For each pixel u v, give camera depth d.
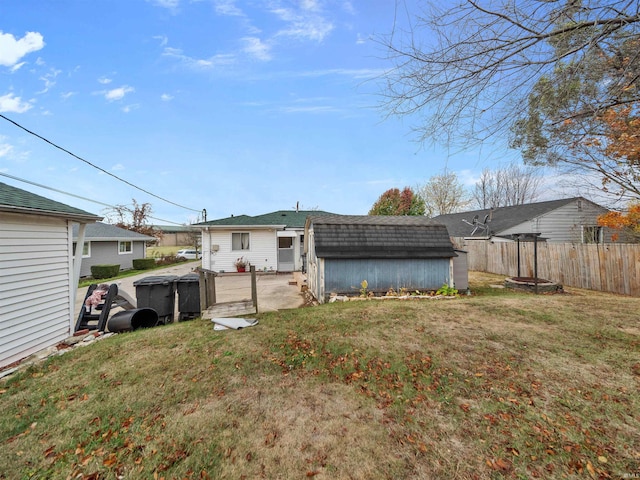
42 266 4.95
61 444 2.39
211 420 2.63
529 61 3.05
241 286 11.90
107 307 5.83
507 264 13.17
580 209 15.87
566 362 3.54
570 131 3.58
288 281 13.23
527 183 26.77
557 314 5.46
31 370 3.88
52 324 5.11
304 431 2.48
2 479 2.07
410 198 28.41
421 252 8.72
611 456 2.12
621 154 5.40
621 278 8.63
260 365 3.68
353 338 4.44
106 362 3.93
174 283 6.80
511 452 2.19
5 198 4.38
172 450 2.28
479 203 31.48
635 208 9.40
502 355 3.77
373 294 8.59
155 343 4.52
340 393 3.06
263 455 2.21
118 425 2.60
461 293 9.05
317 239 8.58
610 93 3.11
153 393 3.10
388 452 2.22
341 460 2.15
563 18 2.77
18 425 2.64
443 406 2.79
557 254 10.73
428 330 4.71
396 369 3.51
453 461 2.12
